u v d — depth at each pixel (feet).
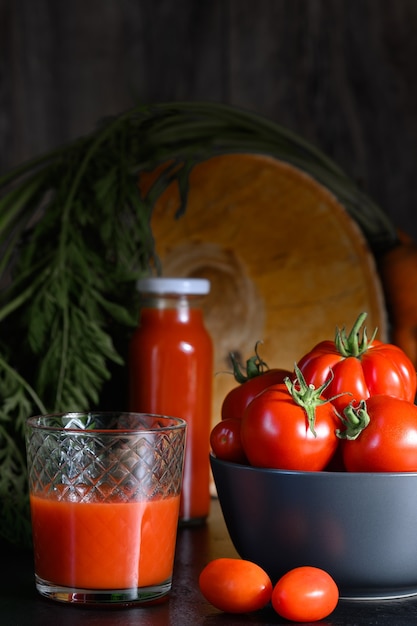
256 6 4.73
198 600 2.69
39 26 4.81
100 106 4.82
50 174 3.66
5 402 3.12
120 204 3.43
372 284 3.94
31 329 3.25
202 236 3.99
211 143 3.86
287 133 4.02
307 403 2.60
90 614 2.60
